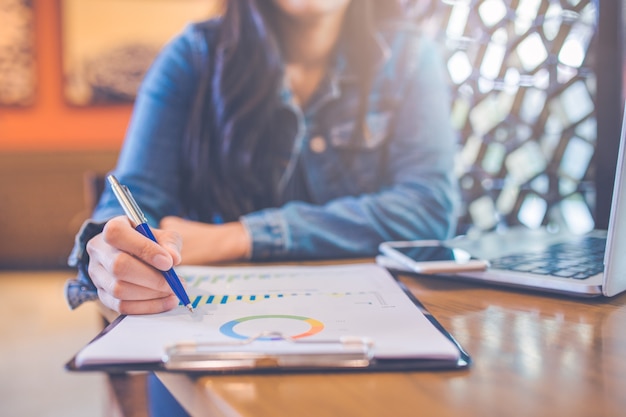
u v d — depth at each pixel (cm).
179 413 64
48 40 344
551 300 54
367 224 91
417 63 97
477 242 82
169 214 92
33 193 346
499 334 43
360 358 35
